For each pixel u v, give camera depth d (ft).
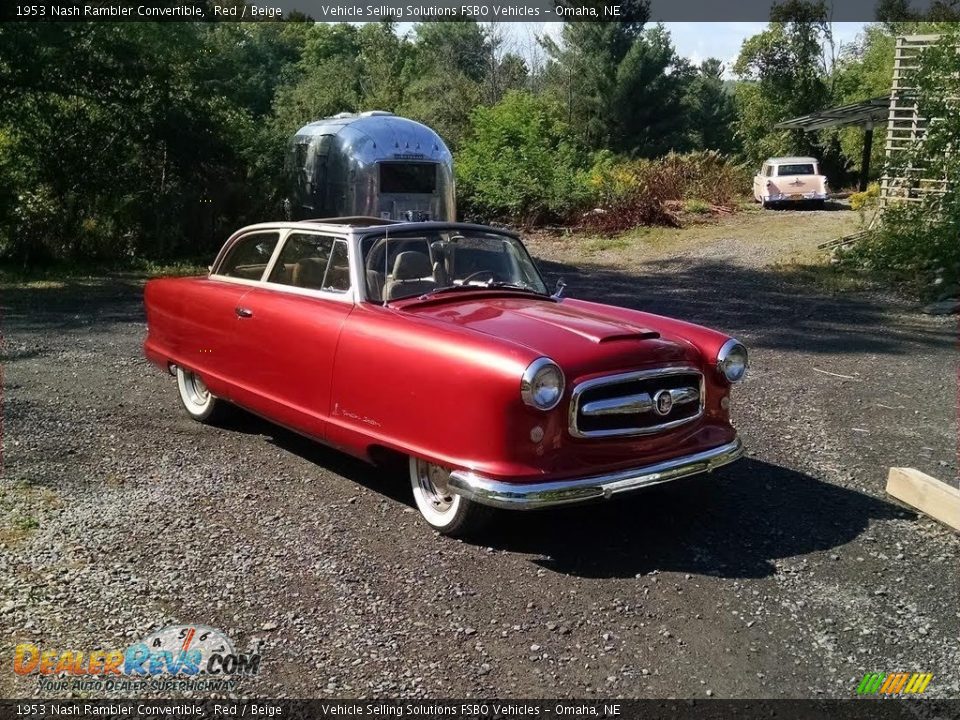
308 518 14.90
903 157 53.26
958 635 11.69
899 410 23.08
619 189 82.58
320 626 11.43
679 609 12.18
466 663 10.69
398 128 53.31
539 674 10.53
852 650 11.30
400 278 15.83
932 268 46.60
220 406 19.75
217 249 58.34
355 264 15.69
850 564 13.73
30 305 38.37
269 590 12.33
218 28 62.85
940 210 48.73
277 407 16.55
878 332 34.53
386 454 15.05
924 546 14.49
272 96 154.61
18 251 51.08
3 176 52.06
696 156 97.35
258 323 16.87
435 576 12.92
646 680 10.49
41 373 25.09
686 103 157.58
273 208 59.67
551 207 80.07
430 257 16.43
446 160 54.39
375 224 17.30
